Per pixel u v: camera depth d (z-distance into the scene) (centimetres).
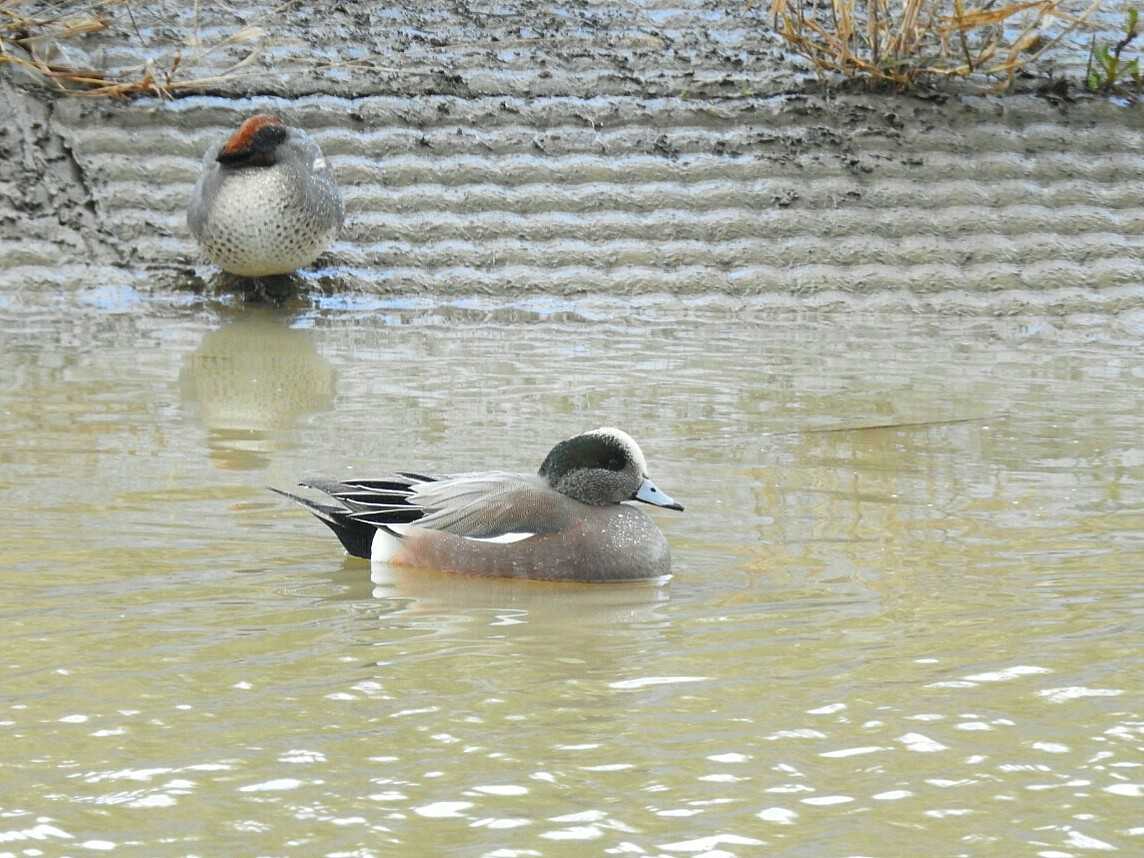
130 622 827
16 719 694
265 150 1728
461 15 2169
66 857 577
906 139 2045
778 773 654
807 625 845
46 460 1162
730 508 1096
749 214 1939
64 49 1994
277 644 802
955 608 876
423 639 816
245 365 1524
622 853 586
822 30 2100
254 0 2142
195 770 648
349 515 952
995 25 2061
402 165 1944
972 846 595
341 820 607
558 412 1368
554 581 930
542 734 691
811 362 1600
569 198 1934
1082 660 789
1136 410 1422
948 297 1877
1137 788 645
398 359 1573
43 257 1800
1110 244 1953
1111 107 2116
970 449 1276
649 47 2145
